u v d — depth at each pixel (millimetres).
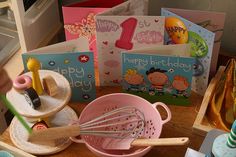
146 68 1038
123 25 1030
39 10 1163
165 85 1063
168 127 1044
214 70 1122
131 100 1040
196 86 1115
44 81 959
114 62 1112
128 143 977
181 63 1000
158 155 981
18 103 940
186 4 1185
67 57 1019
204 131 978
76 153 983
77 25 1102
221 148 780
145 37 1055
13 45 1260
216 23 1037
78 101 1120
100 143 1003
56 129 886
